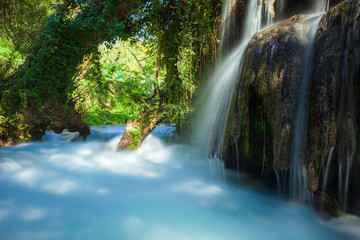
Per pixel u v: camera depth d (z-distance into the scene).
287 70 2.86
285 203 3.20
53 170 5.07
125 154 6.32
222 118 4.15
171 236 2.62
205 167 5.35
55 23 6.16
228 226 2.83
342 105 2.49
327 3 3.70
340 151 2.62
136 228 2.79
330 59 2.51
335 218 2.71
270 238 2.59
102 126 12.70
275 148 2.93
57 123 7.67
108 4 6.04
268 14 4.66
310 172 2.66
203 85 5.85
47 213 3.13
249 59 3.37
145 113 6.43
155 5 5.80
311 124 2.59
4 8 7.16
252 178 4.01
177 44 5.86
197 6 5.31
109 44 6.80
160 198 3.67
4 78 6.75
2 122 6.66
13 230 2.70
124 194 3.84
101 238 2.57
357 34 2.32
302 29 2.95
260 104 3.43
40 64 6.29
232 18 5.25
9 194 3.73
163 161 5.98
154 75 7.14
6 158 5.86
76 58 6.69
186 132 6.35
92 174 4.89
